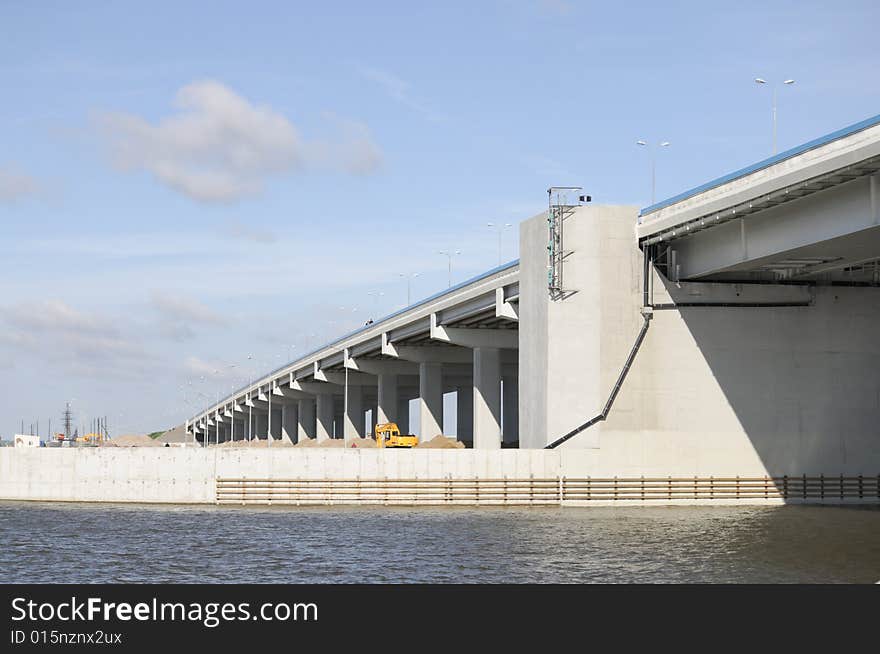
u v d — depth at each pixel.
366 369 176.25
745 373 98.12
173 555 69.62
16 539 77.75
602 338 96.75
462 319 126.69
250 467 103.19
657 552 68.44
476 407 131.25
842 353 99.38
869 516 89.06
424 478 100.88
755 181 80.06
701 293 97.62
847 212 74.50
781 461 98.25
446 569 62.72
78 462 106.19
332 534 78.88
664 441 97.19
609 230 97.25
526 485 98.50
